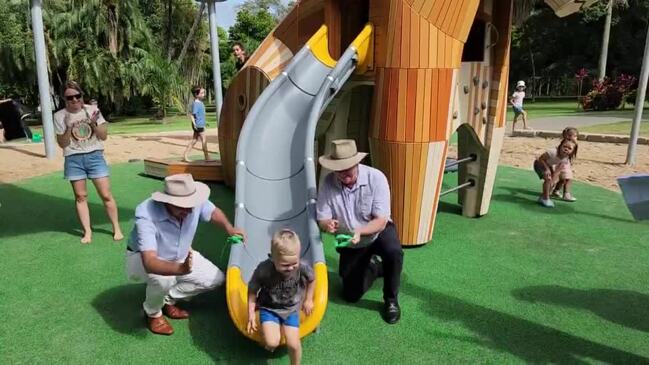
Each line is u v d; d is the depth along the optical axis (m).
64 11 27.06
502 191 8.30
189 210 3.45
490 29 6.16
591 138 14.02
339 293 4.50
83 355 3.50
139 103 33.50
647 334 3.84
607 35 30.77
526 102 37.34
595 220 6.71
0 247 5.48
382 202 3.84
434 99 5.18
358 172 3.88
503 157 11.79
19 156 10.75
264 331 3.17
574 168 10.16
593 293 4.54
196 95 10.61
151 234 3.41
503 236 6.06
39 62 10.23
